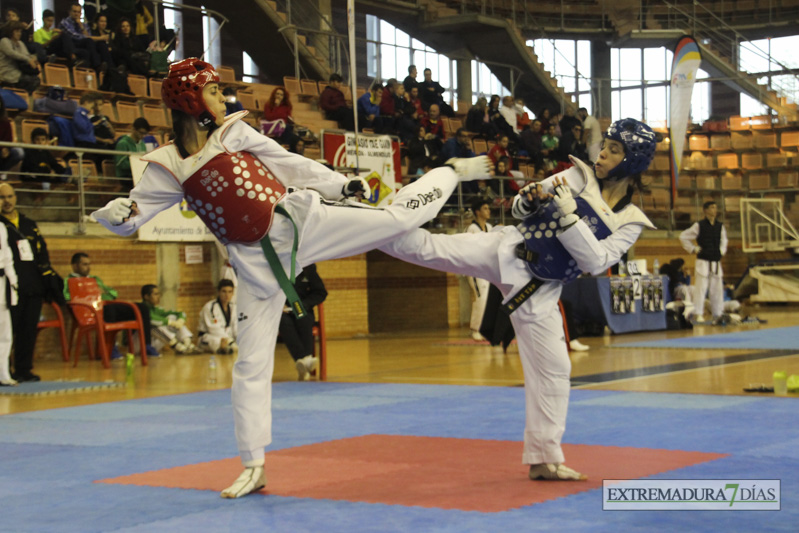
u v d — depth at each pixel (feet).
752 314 71.61
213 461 17.90
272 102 60.80
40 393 30.99
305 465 17.21
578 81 103.71
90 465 17.84
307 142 61.77
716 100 112.68
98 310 42.27
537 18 101.96
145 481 16.07
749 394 26.14
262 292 14.74
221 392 30.48
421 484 15.26
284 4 82.89
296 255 14.70
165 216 50.39
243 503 14.12
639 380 30.12
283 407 26.00
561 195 14.56
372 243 14.93
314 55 82.53
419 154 64.80
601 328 53.57
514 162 74.28
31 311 35.32
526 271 15.17
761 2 106.11
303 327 33.40
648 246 80.48
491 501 13.84
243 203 14.35
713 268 59.72
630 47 106.52
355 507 13.66
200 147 14.70
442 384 30.94
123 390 31.86
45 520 13.37
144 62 61.21
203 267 53.36
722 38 106.83
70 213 49.06
